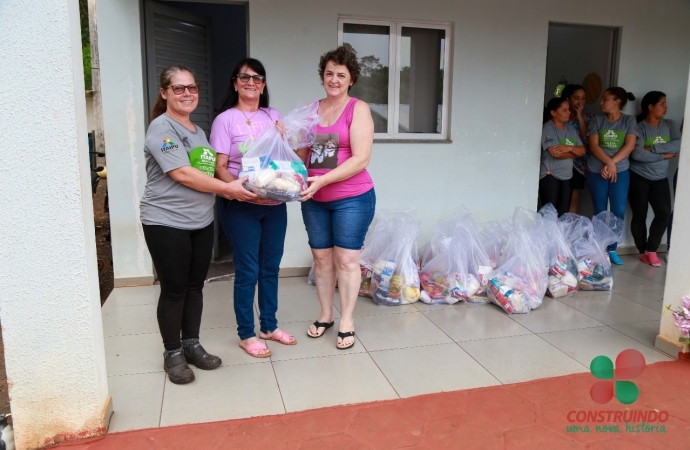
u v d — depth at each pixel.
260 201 2.72
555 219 4.33
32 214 2.04
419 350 3.14
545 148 4.91
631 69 5.11
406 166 4.67
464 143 4.77
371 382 2.76
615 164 4.88
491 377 2.81
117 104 4.05
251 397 2.61
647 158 4.90
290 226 4.53
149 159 2.55
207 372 2.86
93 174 5.97
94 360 2.21
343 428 2.35
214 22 5.95
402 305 3.91
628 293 4.22
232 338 3.30
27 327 2.12
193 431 2.32
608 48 5.19
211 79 4.94
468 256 4.04
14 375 2.14
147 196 2.58
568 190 5.03
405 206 4.73
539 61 4.80
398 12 4.42
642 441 2.27
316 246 3.16
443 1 4.49
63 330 2.15
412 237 4.00
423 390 2.68
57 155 2.02
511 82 4.77
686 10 5.12
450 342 3.26
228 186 2.59
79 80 2.09
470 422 2.40
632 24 5.02
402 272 3.92
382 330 3.44
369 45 4.56
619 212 5.01
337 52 2.87
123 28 3.96
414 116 4.77
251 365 2.94
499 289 3.78
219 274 4.69
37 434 2.20
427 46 4.68
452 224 4.18
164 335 2.74
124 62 4.00
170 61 4.41
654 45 5.12
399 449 2.21
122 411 2.48
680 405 2.54
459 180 4.82
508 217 4.67
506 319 3.65
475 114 4.74
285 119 2.90
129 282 4.30
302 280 4.52
